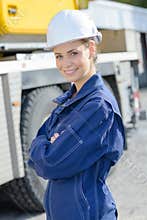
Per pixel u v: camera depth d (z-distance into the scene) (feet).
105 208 6.61
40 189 14.33
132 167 18.92
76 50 6.60
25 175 13.87
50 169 6.52
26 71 13.94
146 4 78.38
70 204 6.59
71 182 6.60
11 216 14.98
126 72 21.56
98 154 6.46
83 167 6.46
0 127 12.89
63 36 6.55
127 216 14.26
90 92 6.63
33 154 6.74
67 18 6.59
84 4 19.27
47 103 14.92
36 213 14.96
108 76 20.25
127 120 21.61
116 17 46.83
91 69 6.81
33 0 16.14
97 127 6.41
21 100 14.17
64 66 6.70
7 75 13.09
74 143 6.41
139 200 15.64
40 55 15.30
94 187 6.57
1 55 16.12
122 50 23.52
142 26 58.08
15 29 15.33
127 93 21.59
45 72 14.85
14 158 13.28
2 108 12.97
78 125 6.42
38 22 16.34
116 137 6.57
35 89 14.75
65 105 6.76
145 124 27.89
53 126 6.95
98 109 6.41
